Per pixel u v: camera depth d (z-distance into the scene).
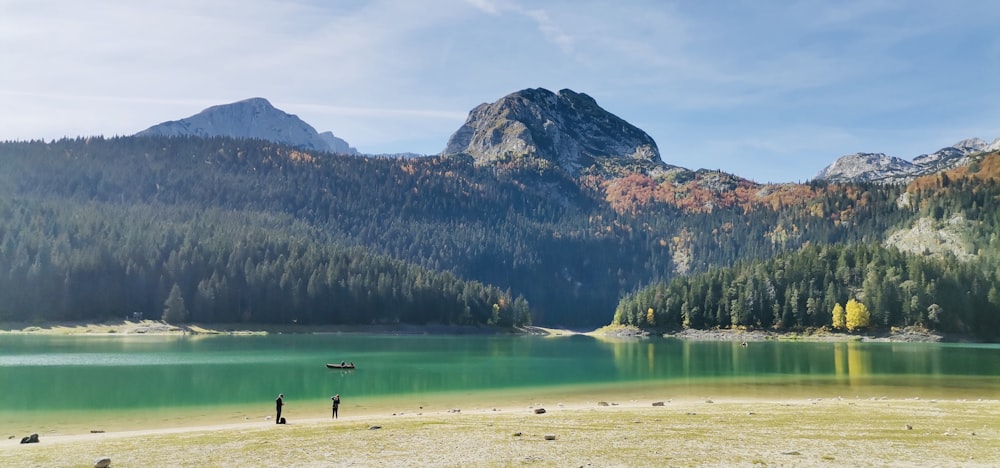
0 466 33.19
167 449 37.44
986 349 158.50
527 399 69.62
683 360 125.25
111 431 49.16
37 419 55.03
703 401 66.06
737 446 37.06
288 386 78.75
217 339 177.12
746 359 126.75
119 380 80.94
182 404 63.78
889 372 98.75
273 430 44.56
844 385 81.62
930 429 42.81
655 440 39.28
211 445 38.69
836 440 38.84
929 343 188.25
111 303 197.12
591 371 101.69
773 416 50.06
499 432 42.88
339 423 48.44
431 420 49.59
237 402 65.38
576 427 45.00
